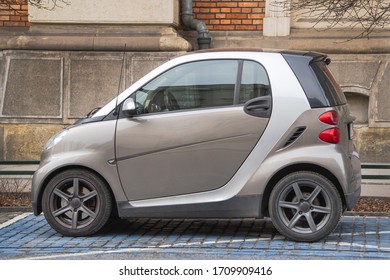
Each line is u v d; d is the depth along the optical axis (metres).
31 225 9.51
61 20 14.33
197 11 14.98
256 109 8.21
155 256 7.64
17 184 11.50
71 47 14.27
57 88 14.35
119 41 14.17
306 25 14.73
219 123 8.24
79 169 8.55
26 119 14.38
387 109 14.23
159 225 9.51
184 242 8.38
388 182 12.02
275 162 8.12
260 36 14.78
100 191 8.52
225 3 14.89
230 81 8.34
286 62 8.30
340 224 9.43
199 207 8.28
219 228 9.27
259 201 8.19
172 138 8.32
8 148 14.45
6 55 14.46
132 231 9.09
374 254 7.64
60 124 14.35
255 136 8.19
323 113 8.12
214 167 8.26
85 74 14.29
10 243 8.35
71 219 8.70
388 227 9.23
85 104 14.28
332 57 14.41
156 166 8.37
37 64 14.39
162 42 14.05
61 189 8.62
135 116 8.43
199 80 8.40
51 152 8.61
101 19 14.25
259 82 8.28
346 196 8.12
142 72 14.16
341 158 8.09
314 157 8.05
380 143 14.28
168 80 8.47
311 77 8.25
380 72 14.25
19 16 14.86
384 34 14.32
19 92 14.38
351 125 8.66
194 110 8.34
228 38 14.86
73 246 8.17
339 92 8.62
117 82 14.20
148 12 14.17
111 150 8.43
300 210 8.13
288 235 8.18
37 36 14.38
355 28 14.46
